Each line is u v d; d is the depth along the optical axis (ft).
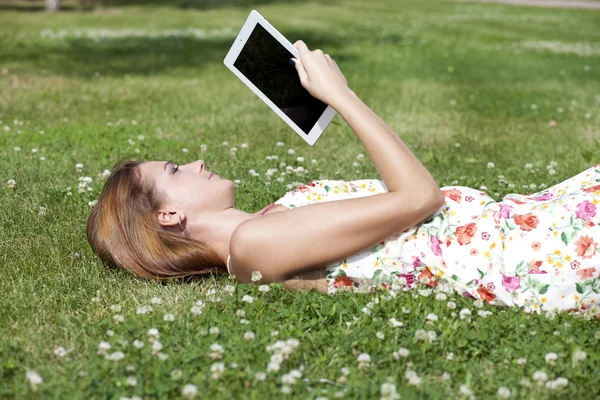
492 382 7.87
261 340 8.49
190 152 19.45
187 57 42.75
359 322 9.00
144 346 8.50
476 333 8.71
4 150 19.04
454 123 25.40
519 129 24.54
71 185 15.19
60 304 10.23
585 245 9.03
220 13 77.56
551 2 106.22
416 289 9.61
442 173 17.94
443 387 7.86
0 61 38.55
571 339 8.48
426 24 71.31
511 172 17.85
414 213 9.09
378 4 96.17
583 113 27.76
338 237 9.14
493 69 40.47
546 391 7.68
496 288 9.33
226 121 24.49
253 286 9.63
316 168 17.44
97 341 8.87
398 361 8.18
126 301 10.19
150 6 86.17
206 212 10.02
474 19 79.10
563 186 10.24
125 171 10.14
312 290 9.59
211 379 7.81
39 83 31.94
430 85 34.24
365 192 10.09
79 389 7.59
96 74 35.09
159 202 9.95
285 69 10.12
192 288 10.50
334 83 9.63
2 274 11.16
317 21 70.74
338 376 8.02
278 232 9.19
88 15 72.84
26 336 9.16
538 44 55.62
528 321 8.84
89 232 10.34
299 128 10.32
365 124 9.29
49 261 11.68
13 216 13.56
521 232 9.30
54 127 22.75
